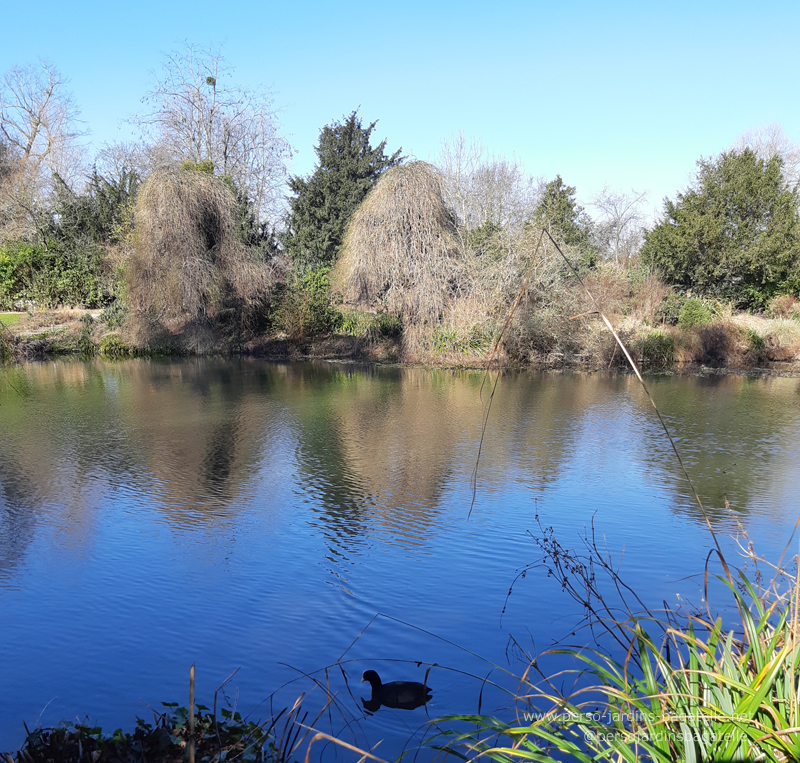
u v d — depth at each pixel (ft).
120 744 10.28
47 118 112.88
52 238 99.96
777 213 92.22
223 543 21.79
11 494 27.09
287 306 82.58
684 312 78.33
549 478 29.48
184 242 77.82
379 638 15.64
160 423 41.34
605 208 160.15
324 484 28.43
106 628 16.12
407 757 11.09
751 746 6.44
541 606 17.22
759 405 48.06
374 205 74.43
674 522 23.72
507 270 70.28
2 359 74.69
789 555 20.49
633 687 8.75
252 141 121.39
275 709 12.70
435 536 22.34
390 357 76.54
